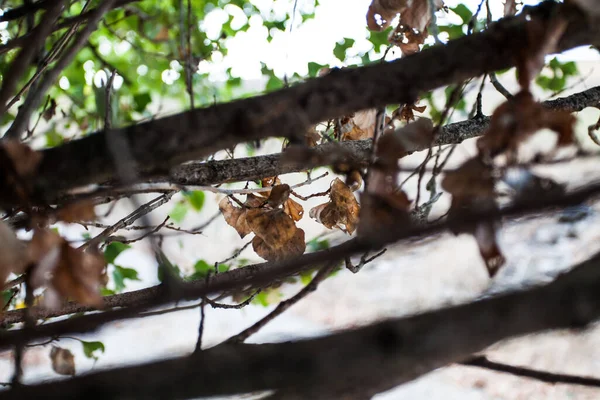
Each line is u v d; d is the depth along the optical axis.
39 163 0.91
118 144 0.90
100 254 0.95
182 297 0.83
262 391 0.62
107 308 1.15
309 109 0.91
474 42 0.91
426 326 0.62
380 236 0.84
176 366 0.63
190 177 1.12
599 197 0.82
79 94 1.60
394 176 0.95
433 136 0.96
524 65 0.91
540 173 0.96
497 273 0.91
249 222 1.14
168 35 1.59
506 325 0.62
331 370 0.61
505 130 0.92
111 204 1.24
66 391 0.63
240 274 1.14
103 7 0.95
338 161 0.95
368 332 0.63
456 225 0.85
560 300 0.63
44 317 1.15
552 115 0.92
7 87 0.91
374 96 0.91
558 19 0.90
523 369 0.91
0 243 0.91
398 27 1.13
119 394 0.62
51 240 0.93
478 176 0.93
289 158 0.94
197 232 1.23
